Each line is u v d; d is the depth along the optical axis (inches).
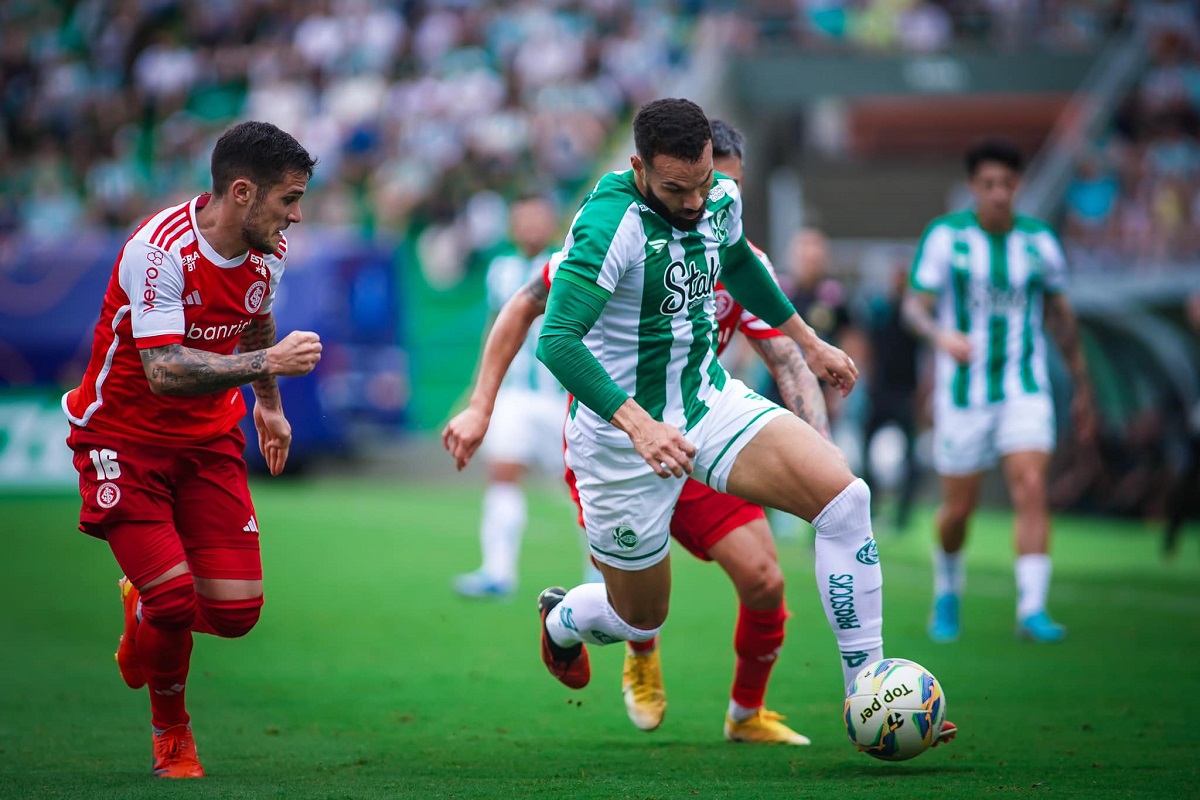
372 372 2468.0
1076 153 2736.2
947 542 998.4
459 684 810.2
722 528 620.7
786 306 614.5
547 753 605.3
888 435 1983.3
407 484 2437.3
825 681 813.9
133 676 603.5
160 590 532.1
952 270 997.8
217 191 524.4
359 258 2397.9
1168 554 1535.4
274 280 556.4
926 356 2001.7
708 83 3004.4
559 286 527.2
